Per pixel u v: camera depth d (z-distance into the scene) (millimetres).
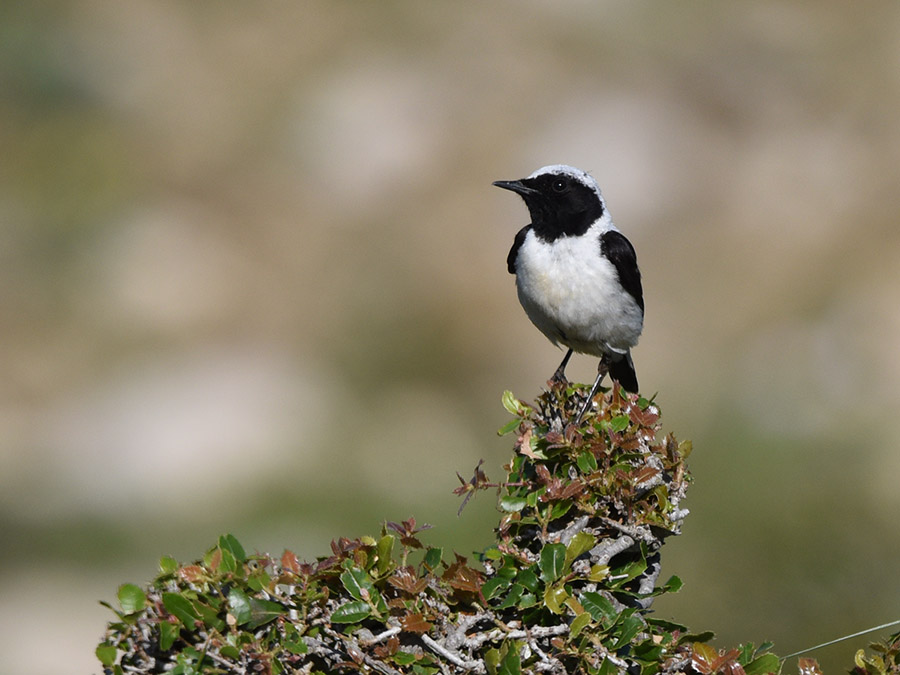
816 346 16953
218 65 22891
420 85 21672
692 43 22422
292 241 19312
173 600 4219
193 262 18844
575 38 22609
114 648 4242
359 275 18734
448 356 17469
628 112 20828
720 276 18625
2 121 21906
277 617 4316
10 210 19797
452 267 18688
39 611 12070
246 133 21328
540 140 20375
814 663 4691
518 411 5422
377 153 20516
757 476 12375
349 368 17234
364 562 4492
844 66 22281
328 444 15211
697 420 15156
